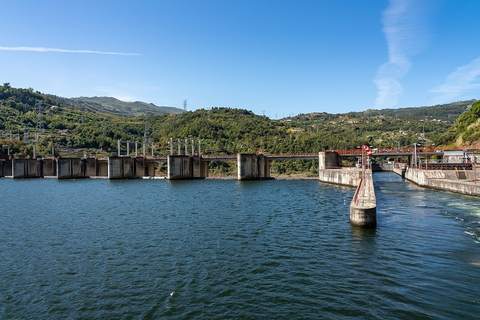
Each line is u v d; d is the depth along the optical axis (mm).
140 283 26562
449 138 164250
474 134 135375
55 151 189500
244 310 22078
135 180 127375
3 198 77625
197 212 56219
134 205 65188
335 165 121062
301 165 180875
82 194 84500
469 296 23344
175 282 26594
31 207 64062
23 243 38375
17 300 24234
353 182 94750
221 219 49969
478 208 55625
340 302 22812
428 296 23422
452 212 52312
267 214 53562
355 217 42562
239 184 107625
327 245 35406
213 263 30609
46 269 30031
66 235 41688
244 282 26344
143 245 36688
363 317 20906
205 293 24625
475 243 35500
